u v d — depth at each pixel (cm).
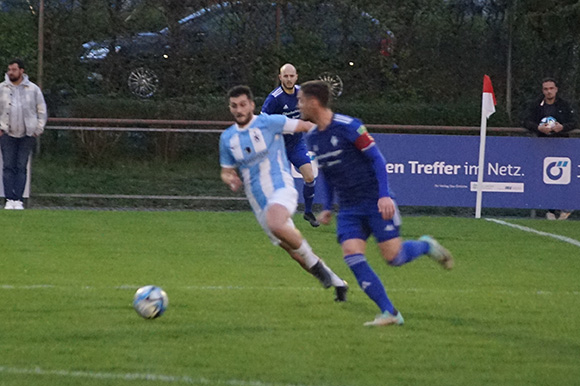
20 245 2939
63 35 5666
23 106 3834
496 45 5894
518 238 3412
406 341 1730
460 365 1568
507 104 5812
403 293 2258
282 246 2077
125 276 2431
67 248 2909
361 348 1669
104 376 1455
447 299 2184
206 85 5778
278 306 2047
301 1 5828
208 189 4428
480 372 1527
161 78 5753
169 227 3503
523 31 5809
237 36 5819
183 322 1862
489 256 2958
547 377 1502
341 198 1869
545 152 4088
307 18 5859
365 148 1794
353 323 1877
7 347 1636
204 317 1912
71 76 5659
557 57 5853
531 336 1795
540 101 4122
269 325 1845
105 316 1908
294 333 1778
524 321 1938
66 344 1664
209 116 5144
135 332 1764
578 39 5731
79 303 2041
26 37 5722
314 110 1814
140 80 5731
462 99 5778
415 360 1593
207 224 3622
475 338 1767
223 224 3634
